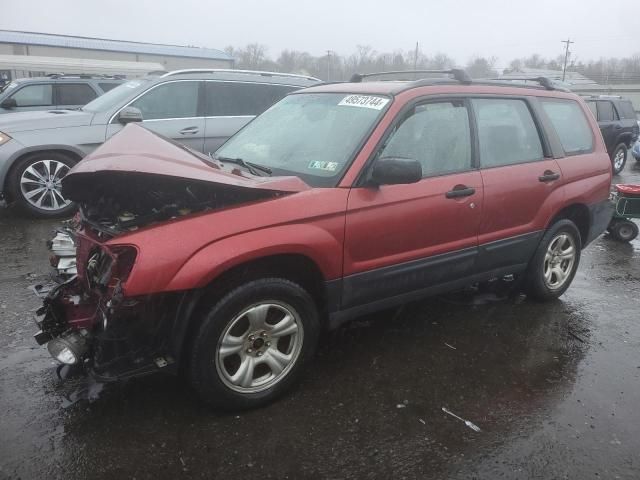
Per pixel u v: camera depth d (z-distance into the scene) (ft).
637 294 17.10
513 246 13.84
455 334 13.47
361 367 11.73
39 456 8.63
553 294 15.67
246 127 14.33
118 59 182.50
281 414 9.98
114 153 9.80
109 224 9.89
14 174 22.30
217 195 9.86
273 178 10.25
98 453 8.77
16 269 16.83
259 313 9.70
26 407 9.84
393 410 10.23
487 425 9.89
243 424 9.64
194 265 8.71
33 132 22.48
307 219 9.93
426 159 11.98
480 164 12.98
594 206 15.92
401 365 11.87
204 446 9.04
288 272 10.22
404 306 14.96
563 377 11.67
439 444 9.33
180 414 9.82
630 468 8.91
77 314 9.39
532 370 11.90
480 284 16.84
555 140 14.94
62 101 37.52
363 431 9.60
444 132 12.41
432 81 12.66
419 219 11.51
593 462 9.02
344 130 11.66
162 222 9.06
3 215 23.57
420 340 13.07
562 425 9.97
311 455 8.95
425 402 10.53
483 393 10.93
